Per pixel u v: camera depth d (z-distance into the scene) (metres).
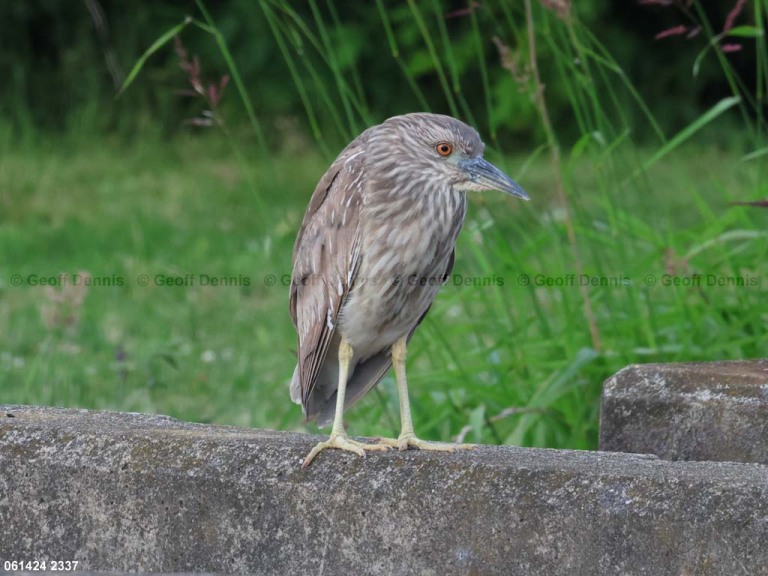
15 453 7.12
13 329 15.48
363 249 7.33
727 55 31.59
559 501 6.02
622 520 5.88
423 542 6.27
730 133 30.41
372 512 6.37
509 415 10.23
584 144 10.40
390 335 7.62
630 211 11.90
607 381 8.30
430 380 10.55
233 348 15.20
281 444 6.79
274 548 6.58
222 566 6.68
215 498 6.68
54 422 7.38
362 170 7.39
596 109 10.63
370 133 7.60
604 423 8.23
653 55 31.94
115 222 22.56
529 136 30.84
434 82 31.12
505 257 10.94
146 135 28.83
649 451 8.02
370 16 30.92
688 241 12.76
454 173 7.32
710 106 32.03
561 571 6.00
